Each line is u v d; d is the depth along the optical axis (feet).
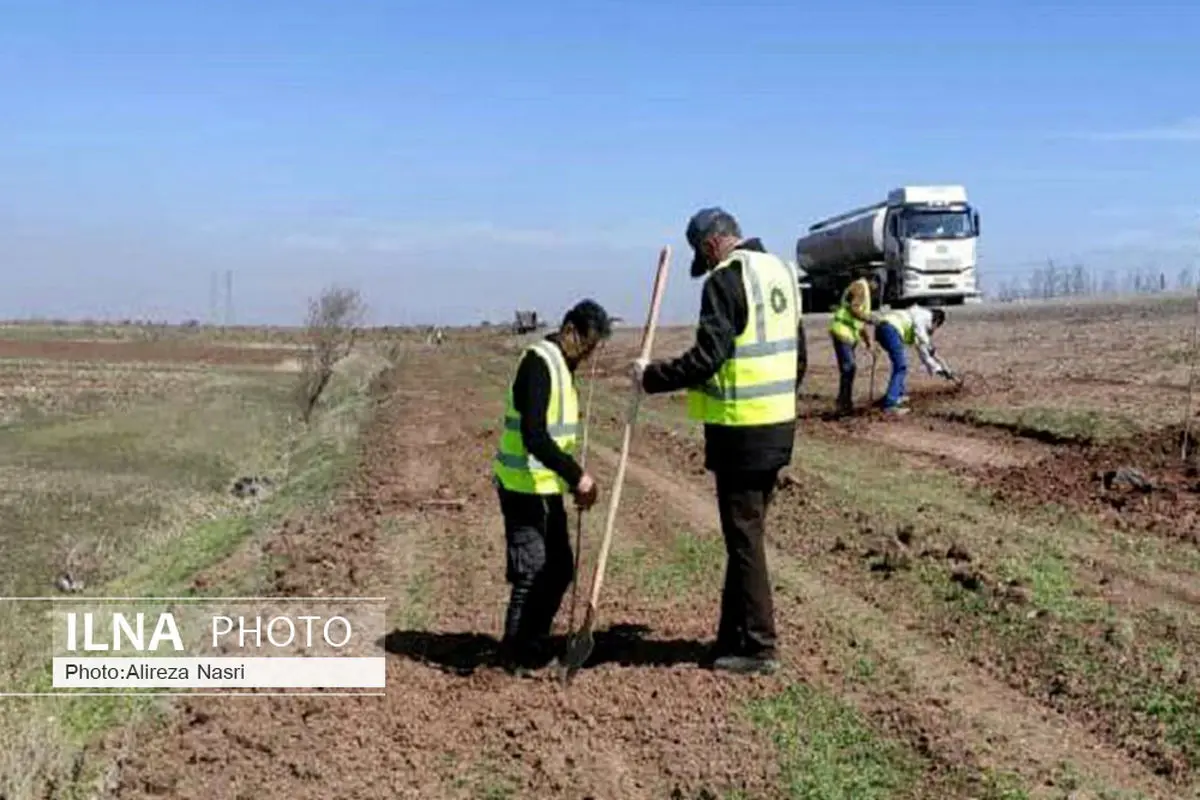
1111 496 38.60
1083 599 28.73
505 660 25.93
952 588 30.09
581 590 32.24
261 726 23.98
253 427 101.19
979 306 134.51
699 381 23.97
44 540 57.11
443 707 24.26
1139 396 53.62
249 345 237.25
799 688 24.30
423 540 40.14
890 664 25.57
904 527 35.76
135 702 26.18
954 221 130.21
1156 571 30.86
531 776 21.13
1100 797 19.51
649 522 40.55
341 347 127.75
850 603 29.94
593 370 29.50
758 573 24.79
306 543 40.91
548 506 25.44
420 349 219.00
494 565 35.73
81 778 22.33
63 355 211.82
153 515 62.49
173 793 21.20
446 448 64.85
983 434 52.65
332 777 21.48
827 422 60.70
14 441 94.79
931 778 20.39
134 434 98.12
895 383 60.80
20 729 24.27
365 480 54.54
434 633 29.37
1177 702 22.67
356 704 24.81
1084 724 22.39
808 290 160.04
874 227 134.72
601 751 21.90
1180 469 41.42
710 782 20.52
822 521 38.40
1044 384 61.36
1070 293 187.93
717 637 26.07
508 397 25.38
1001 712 22.99
